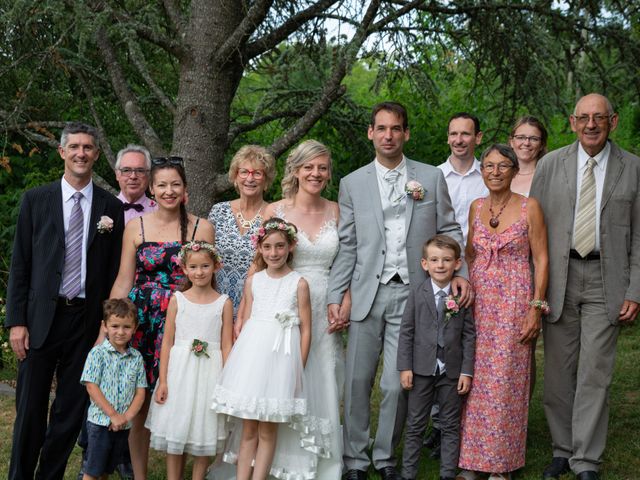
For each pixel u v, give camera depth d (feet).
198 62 23.12
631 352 25.45
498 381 14.39
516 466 14.66
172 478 13.70
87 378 13.24
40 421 13.83
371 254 14.89
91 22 19.76
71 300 13.79
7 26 21.15
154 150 23.73
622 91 26.53
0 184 28.71
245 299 14.49
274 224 14.21
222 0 23.25
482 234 15.01
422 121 30.73
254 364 13.50
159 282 14.07
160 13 26.53
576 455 14.71
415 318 14.52
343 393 15.58
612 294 14.55
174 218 14.34
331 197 26.63
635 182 14.65
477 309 14.74
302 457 14.19
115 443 13.38
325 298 14.89
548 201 15.17
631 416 18.81
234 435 14.33
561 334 15.12
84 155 13.71
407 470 14.58
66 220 13.85
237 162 15.30
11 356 24.23
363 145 29.04
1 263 26.89
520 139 17.69
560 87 27.25
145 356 13.94
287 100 28.02
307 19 24.09
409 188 14.76
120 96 24.56
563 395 15.26
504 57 26.50
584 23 25.96
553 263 14.99
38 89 27.35
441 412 14.64
